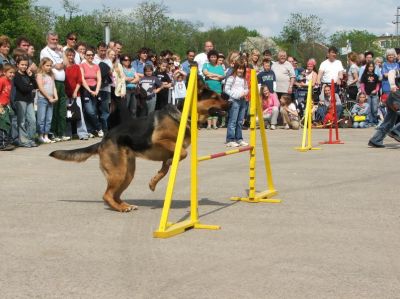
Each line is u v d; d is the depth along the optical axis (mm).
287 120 18766
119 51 15508
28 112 12953
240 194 8219
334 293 4328
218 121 19266
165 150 6977
